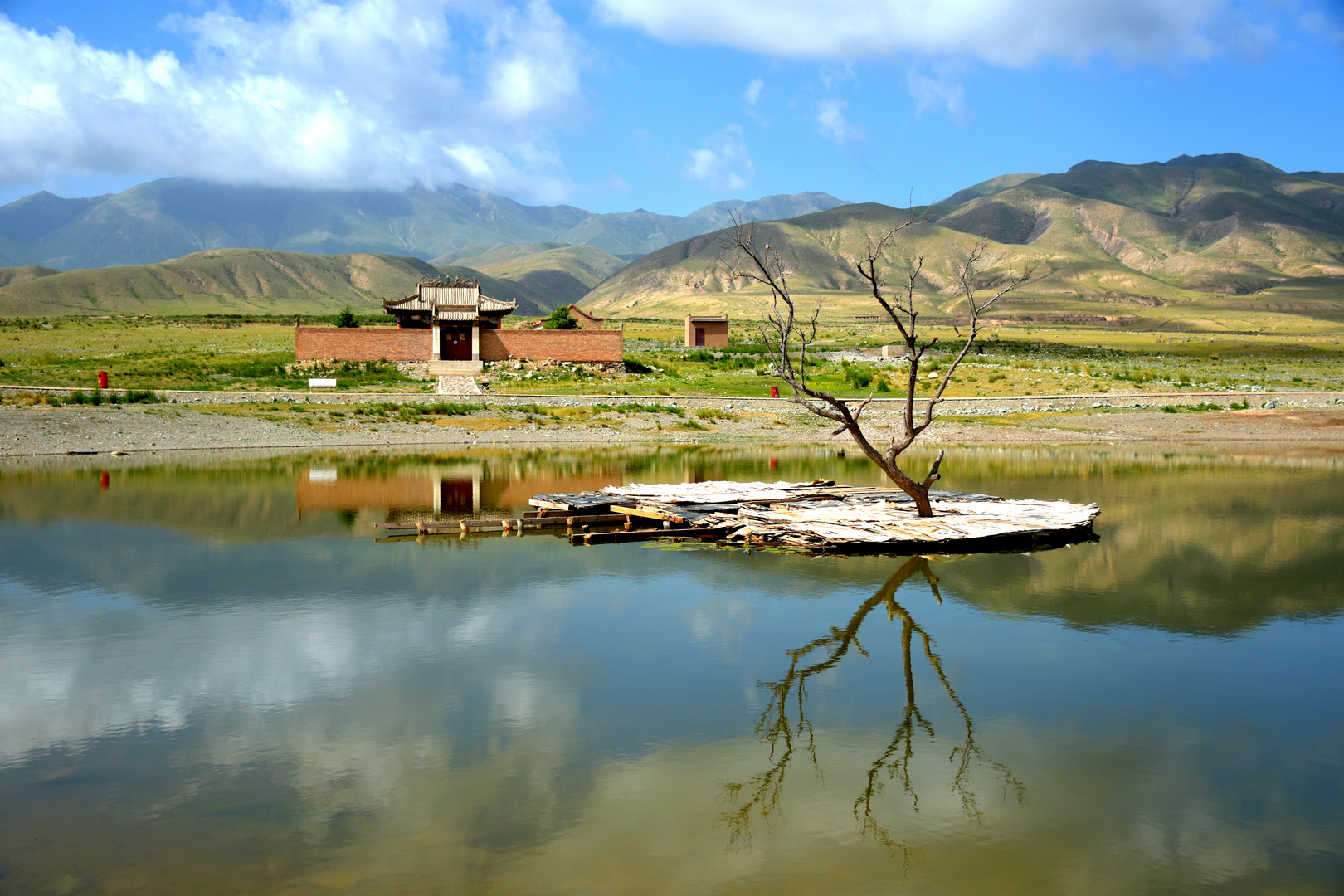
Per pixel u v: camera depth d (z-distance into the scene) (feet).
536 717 38.60
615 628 51.72
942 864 27.48
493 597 58.75
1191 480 118.21
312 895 25.57
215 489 106.52
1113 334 591.37
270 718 38.40
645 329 547.49
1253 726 38.04
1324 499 101.19
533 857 27.68
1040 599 58.54
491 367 254.68
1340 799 31.83
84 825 29.53
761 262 73.87
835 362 274.77
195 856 27.68
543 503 89.20
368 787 32.19
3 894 25.43
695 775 33.35
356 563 68.59
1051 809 31.01
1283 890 26.20
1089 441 175.32
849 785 32.68
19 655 46.62
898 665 45.50
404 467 131.34
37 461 133.18
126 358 258.78
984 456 151.53
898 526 75.31
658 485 104.58
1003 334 553.64
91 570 65.72
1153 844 28.73
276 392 213.66
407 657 46.39
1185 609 55.88
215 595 58.85
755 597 59.00
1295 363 339.57
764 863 27.48
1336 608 56.24
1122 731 37.55
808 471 130.00
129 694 41.09
